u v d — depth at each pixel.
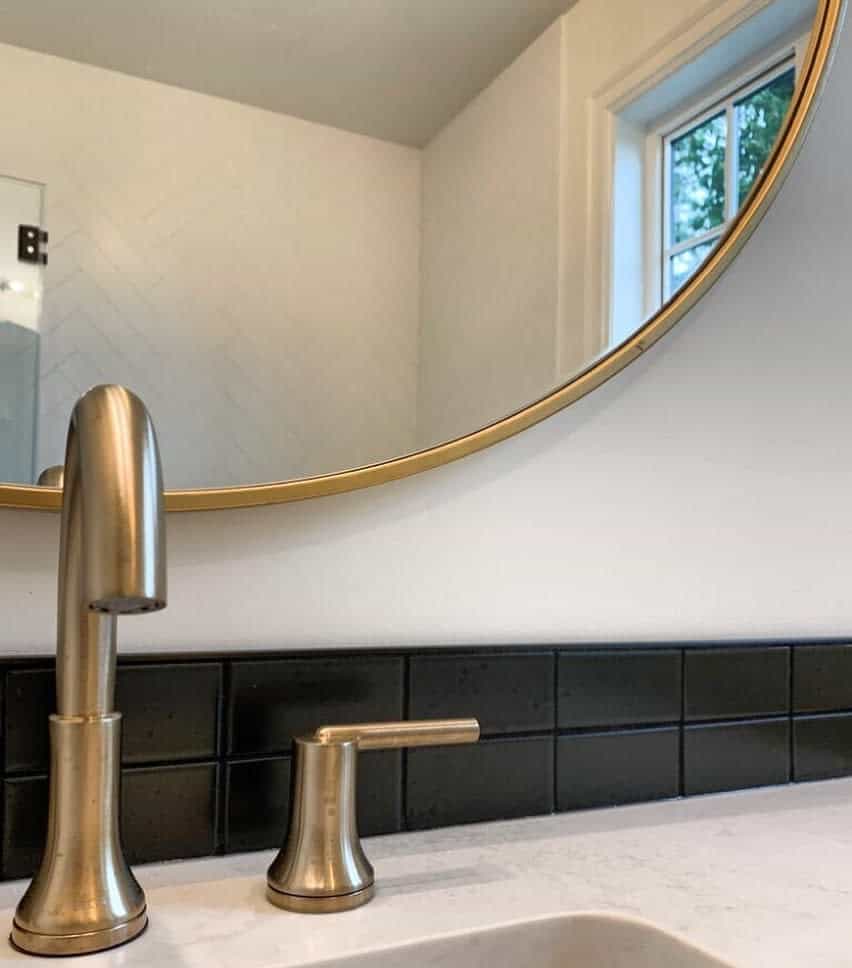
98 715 0.44
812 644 0.79
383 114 0.73
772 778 0.75
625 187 0.77
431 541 0.66
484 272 0.73
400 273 0.71
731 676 0.74
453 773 0.63
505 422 0.69
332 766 0.48
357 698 0.60
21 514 0.56
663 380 0.76
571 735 0.67
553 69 0.77
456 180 0.74
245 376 0.66
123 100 0.66
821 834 0.62
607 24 0.78
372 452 0.67
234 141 0.69
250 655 0.57
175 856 0.55
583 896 0.50
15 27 0.64
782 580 0.80
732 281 0.79
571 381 0.72
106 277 0.64
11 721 0.52
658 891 0.51
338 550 0.63
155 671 0.55
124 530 0.34
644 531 0.74
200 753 0.56
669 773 0.71
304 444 0.65
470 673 0.64
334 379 0.68
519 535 0.69
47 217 0.63
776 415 0.81
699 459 0.77
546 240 0.74
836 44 0.83
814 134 0.84
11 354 0.60
